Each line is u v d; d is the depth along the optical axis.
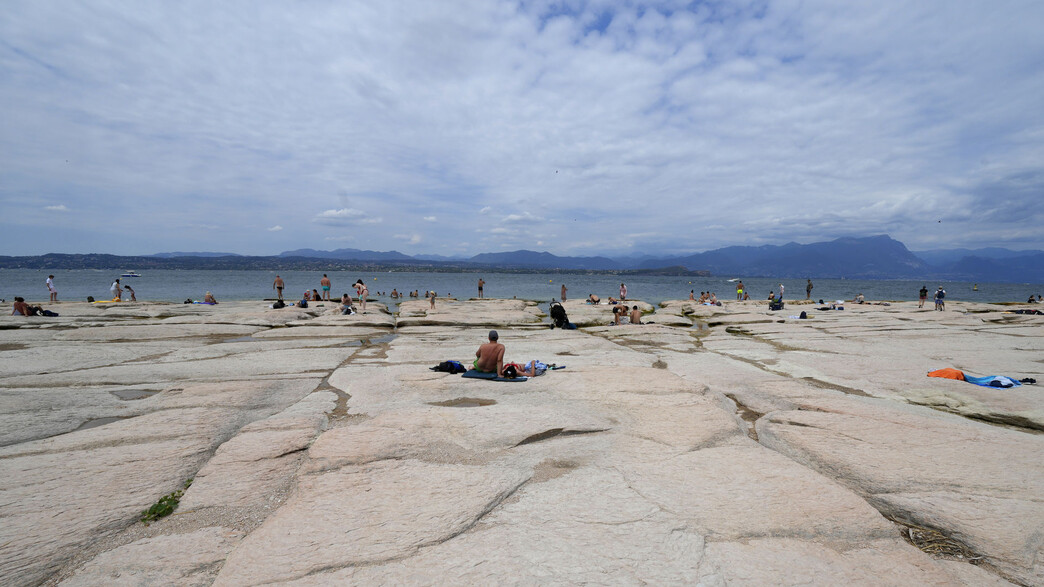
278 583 3.39
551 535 4.02
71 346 14.72
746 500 4.61
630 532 4.06
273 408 8.41
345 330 19.86
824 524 4.20
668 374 10.06
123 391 9.45
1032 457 5.62
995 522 4.25
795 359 13.35
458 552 3.76
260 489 5.11
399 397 8.79
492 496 4.71
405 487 4.90
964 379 10.23
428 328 22.08
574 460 5.72
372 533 4.03
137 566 3.73
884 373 11.23
